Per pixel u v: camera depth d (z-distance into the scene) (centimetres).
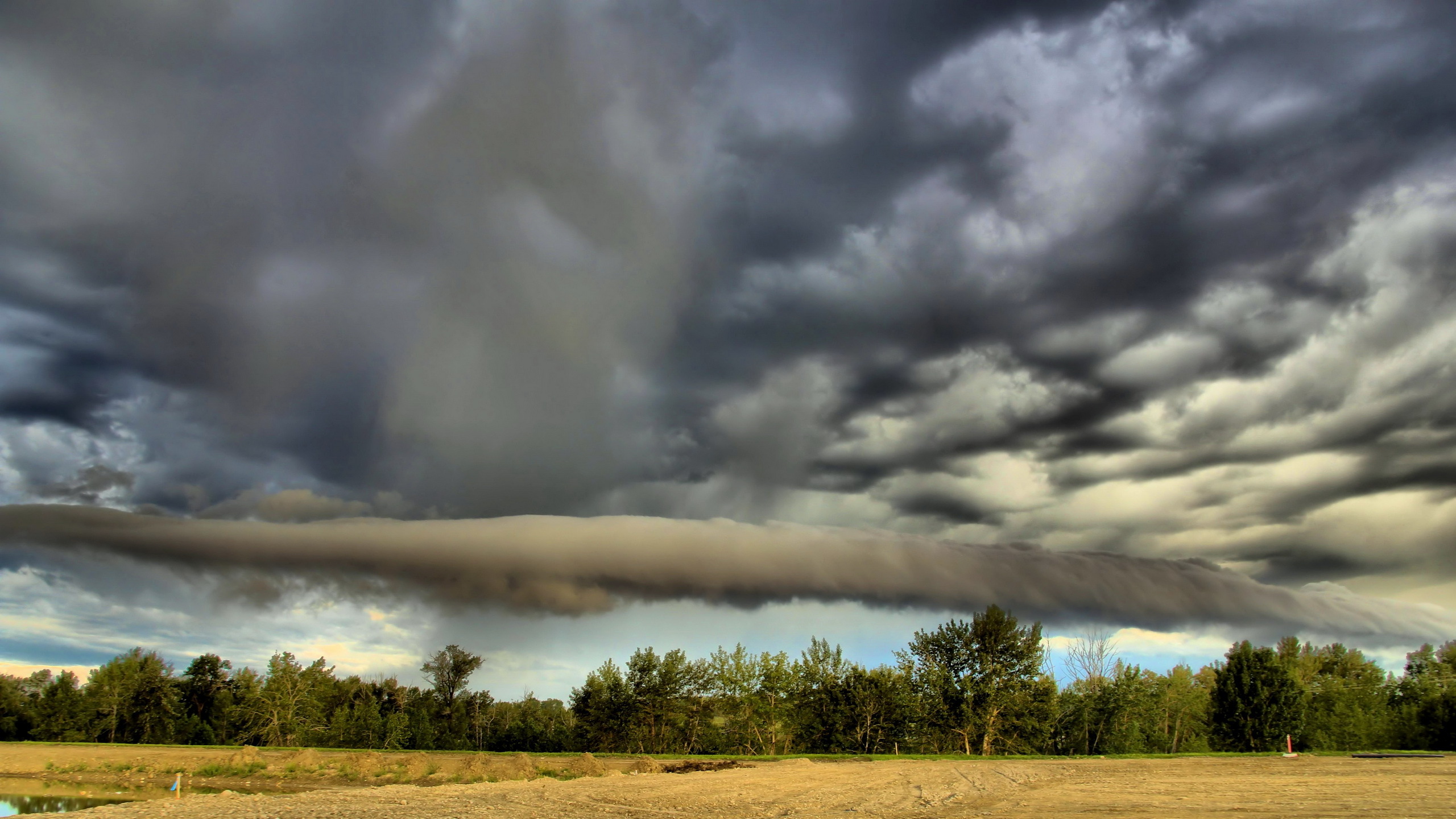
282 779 4712
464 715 9775
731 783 3294
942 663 7362
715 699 8025
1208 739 7450
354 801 2538
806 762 4797
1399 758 4484
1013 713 7069
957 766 4147
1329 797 2397
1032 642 7225
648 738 8000
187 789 4409
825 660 7656
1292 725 6775
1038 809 2300
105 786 4528
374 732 8894
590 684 8156
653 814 2302
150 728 8906
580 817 2236
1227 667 7106
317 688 9144
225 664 9844
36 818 2177
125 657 8962
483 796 2741
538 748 8581
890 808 2412
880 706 7281
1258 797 2445
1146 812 2155
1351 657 9644
